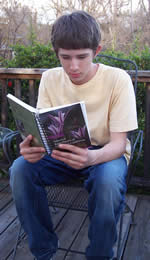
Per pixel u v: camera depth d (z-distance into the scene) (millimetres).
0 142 2082
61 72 1477
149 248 1589
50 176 1322
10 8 6527
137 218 1878
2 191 2289
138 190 2248
